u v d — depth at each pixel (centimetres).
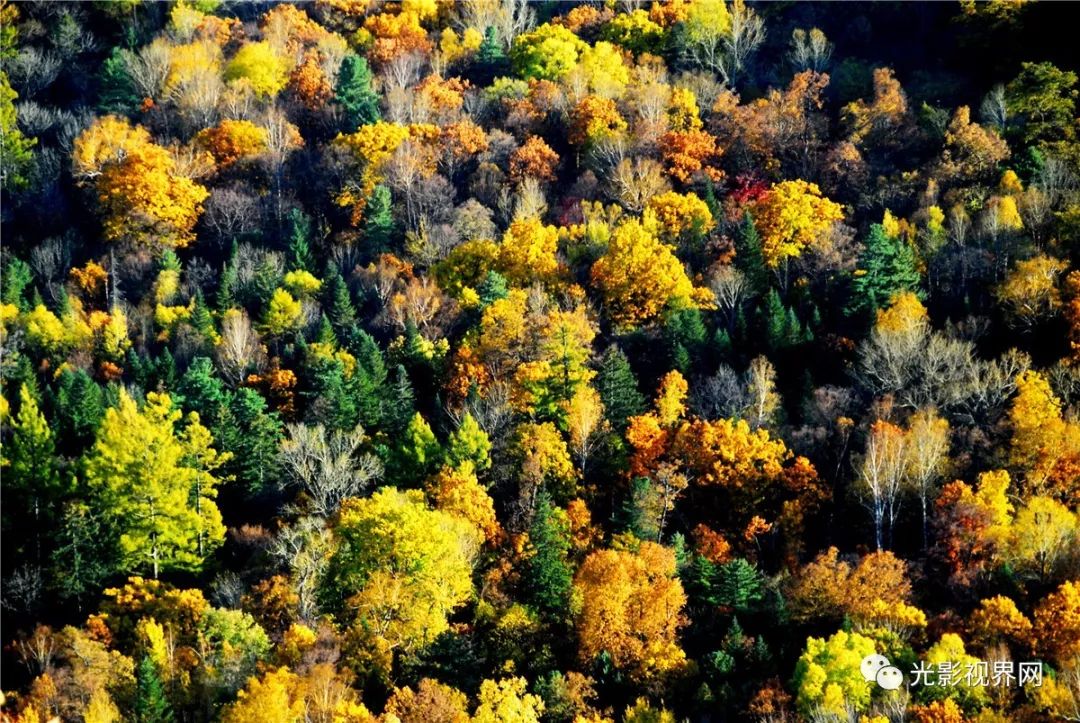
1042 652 7156
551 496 8694
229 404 9075
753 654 7275
